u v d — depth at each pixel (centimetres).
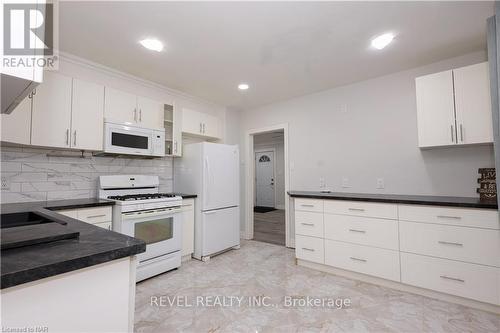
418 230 214
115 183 277
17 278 58
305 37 210
